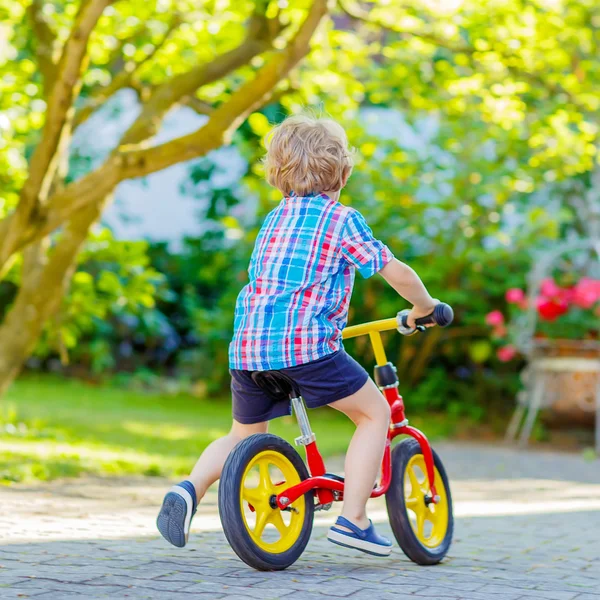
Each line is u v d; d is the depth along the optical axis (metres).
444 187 19.95
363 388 5.80
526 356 18.78
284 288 5.68
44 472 10.11
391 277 5.73
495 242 20.83
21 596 4.77
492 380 19.88
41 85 13.32
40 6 12.69
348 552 6.69
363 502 5.83
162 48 14.55
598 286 17.80
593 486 12.07
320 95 16.03
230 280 21.66
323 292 5.70
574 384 17.09
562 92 14.37
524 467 14.06
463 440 17.77
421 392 19.97
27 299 12.86
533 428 18.30
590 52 14.61
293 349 5.57
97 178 10.45
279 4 12.46
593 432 18.61
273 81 10.26
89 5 9.38
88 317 15.09
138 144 11.90
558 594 5.34
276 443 5.86
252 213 21.11
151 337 25.72
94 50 14.55
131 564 5.76
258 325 5.68
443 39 14.07
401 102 18.53
